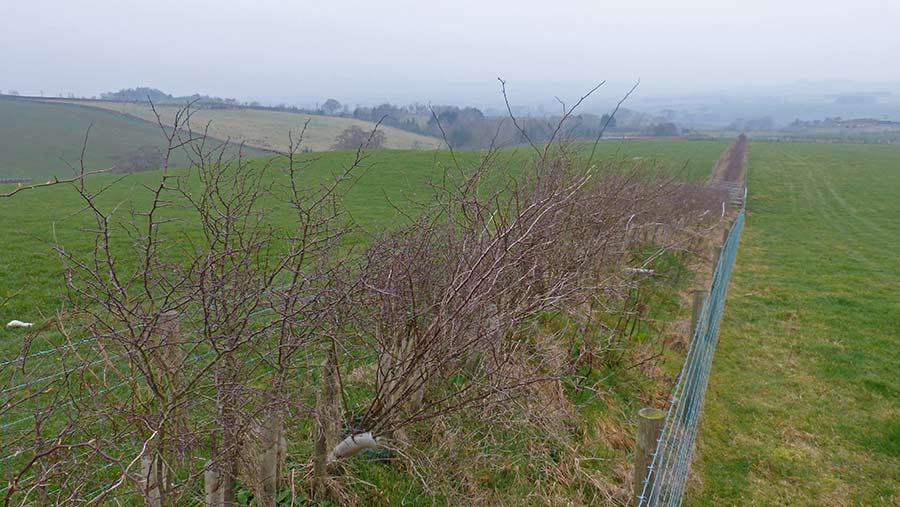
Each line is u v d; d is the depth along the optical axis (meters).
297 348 3.00
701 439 5.59
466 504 3.79
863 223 23.00
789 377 7.21
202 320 2.75
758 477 5.08
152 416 2.38
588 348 5.69
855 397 6.68
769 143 68.00
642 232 10.20
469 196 4.36
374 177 25.81
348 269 3.45
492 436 4.30
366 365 4.87
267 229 3.86
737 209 23.94
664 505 3.65
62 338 6.26
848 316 9.89
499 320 3.92
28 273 9.33
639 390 5.80
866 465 5.31
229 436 2.69
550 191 4.70
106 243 2.34
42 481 2.12
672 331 7.48
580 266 5.27
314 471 3.67
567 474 4.28
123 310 2.29
